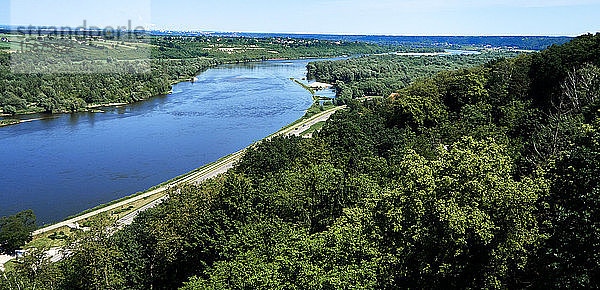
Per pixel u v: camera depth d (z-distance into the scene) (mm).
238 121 168375
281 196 53031
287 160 81125
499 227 31266
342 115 106250
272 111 187500
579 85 70062
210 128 157000
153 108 194000
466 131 72625
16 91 188750
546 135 51094
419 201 33500
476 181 32031
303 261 32594
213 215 49438
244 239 42375
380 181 57531
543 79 86062
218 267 36656
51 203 94062
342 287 30109
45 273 48781
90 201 94938
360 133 86375
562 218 31125
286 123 165500
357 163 70625
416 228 34250
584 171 32531
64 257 52969
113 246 49469
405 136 81750
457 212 30656
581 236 29422
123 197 95562
